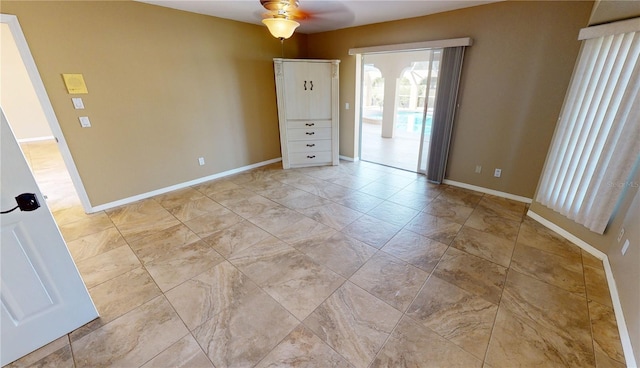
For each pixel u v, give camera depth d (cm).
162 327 170
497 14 303
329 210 323
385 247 249
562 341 157
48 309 156
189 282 209
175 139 377
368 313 179
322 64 439
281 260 233
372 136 774
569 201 252
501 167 346
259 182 418
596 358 147
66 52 274
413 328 167
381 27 404
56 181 425
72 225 293
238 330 167
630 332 149
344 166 492
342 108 501
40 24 255
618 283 183
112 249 251
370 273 216
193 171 407
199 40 369
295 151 479
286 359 150
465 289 197
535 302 184
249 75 439
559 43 275
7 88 662
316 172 462
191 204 344
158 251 247
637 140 194
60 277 157
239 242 261
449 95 356
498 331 164
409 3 308
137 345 159
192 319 176
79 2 272
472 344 156
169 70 350
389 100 721
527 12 285
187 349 156
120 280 211
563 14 267
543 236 261
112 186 332
